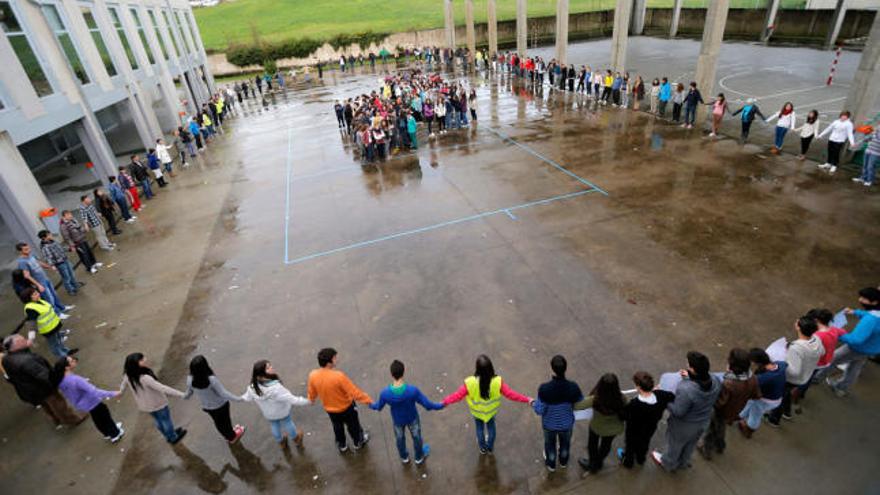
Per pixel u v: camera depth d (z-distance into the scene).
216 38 54.25
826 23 31.62
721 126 16.88
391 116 18.25
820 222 9.97
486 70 34.88
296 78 41.66
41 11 13.14
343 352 7.54
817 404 5.91
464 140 18.19
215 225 13.01
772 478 5.09
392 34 47.22
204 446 6.16
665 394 4.62
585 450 5.63
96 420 6.07
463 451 5.73
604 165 14.25
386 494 5.31
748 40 36.41
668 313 7.70
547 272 9.12
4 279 11.23
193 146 20.02
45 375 6.39
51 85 13.14
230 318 8.75
